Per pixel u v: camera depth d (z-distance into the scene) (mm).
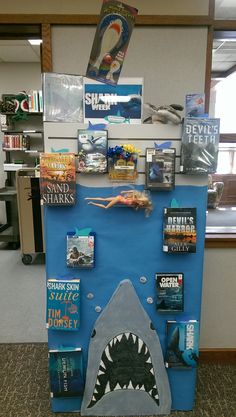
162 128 1308
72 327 1398
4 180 5188
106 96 1334
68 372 1455
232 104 2043
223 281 1962
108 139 1311
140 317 1452
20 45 4160
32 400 1639
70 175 1290
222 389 1742
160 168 1294
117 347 1463
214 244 1912
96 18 1749
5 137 4664
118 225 1378
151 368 1483
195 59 1819
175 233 1356
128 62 1814
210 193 2453
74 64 1806
